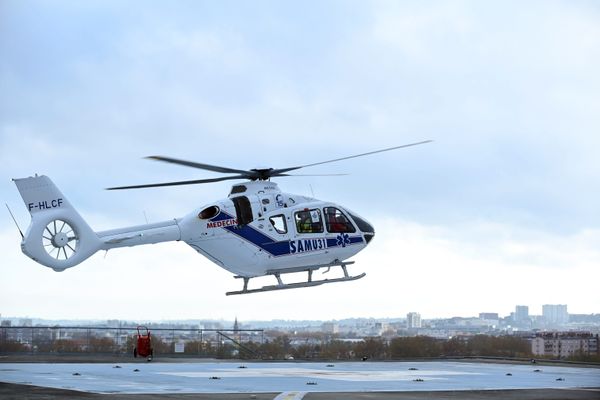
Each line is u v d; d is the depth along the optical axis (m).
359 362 43.44
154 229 34.09
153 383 25.41
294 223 36.38
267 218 35.84
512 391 24.78
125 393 21.78
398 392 23.94
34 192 32.09
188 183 34.88
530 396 23.12
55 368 32.03
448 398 22.30
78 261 32.44
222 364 37.81
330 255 37.25
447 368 37.47
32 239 31.55
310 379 28.53
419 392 24.06
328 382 27.31
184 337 47.00
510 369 37.22
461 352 96.50
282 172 36.94
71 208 32.59
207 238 35.03
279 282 37.09
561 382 28.95
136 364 36.28
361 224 38.25
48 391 22.00
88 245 32.69
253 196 35.81
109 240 33.12
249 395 21.89
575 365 41.78
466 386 26.59
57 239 32.09
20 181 31.95
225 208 35.22
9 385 23.83
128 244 33.56
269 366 37.12
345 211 37.97
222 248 35.31
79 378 26.95
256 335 49.22
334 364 40.19
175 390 23.11
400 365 39.75
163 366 35.09
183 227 34.56
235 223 35.31
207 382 26.22
